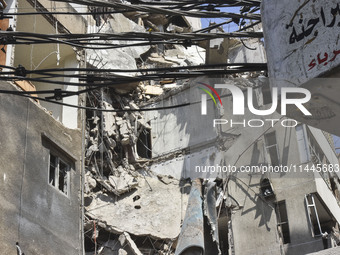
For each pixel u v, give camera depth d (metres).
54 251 20.27
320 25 6.41
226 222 22.62
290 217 25.12
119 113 33.12
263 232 21.05
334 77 6.27
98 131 30.84
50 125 22.59
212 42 24.48
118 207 29.36
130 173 30.92
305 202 25.12
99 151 30.59
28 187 20.23
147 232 28.58
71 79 25.45
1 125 20.16
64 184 22.53
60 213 21.39
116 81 8.86
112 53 34.78
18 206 19.44
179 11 8.55
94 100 32.50
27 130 21.25
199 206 9.27
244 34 8.50
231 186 20.70
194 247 8.55
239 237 20.97
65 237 21.14
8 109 20.77
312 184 25.16
